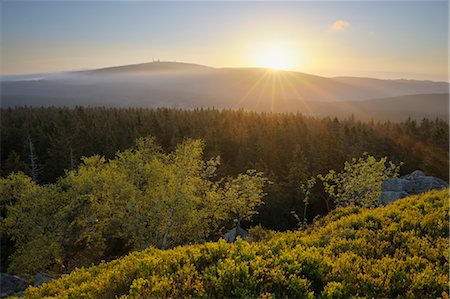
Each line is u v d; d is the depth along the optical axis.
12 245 42.97
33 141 71.81
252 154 73.69
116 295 7.73
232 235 35.16
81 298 8.23
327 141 78.56
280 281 7.23
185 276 7.87
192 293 7.20
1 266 38.62
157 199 31.30
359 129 88.19
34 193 34.84
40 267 31.25
